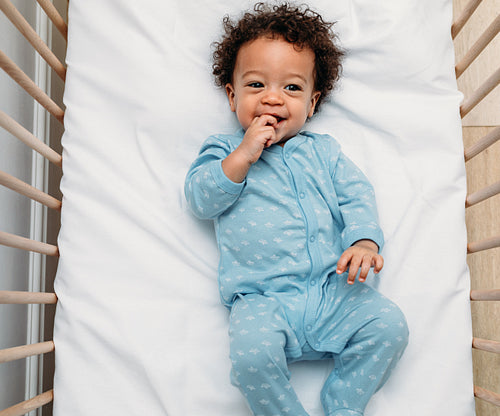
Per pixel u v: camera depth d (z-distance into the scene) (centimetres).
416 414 101
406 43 117
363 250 92
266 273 98
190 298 106
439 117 115
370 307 94
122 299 104
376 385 93
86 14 113
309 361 103
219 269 103
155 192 110
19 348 90
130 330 102
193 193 100
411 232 110
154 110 112
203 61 116
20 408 89
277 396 89
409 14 118
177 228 109
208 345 104
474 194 109
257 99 100
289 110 100
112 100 112
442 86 117
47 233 125
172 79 114
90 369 100
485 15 148
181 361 102
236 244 100
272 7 114
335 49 110
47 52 104
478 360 136
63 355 101
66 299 104
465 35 147
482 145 106
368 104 116
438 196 112
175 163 112
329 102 117
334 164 107
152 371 100
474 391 103
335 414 94
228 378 102
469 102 112
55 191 130
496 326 138
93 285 104
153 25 115
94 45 113
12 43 108
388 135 116
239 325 92
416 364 104
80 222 107
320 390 101
